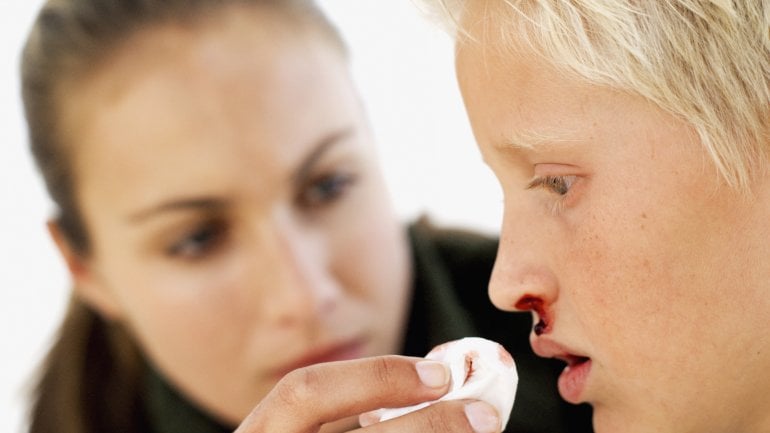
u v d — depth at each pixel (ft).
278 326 4.19
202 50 4.09
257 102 4.10
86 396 5.09
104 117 4.16
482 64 2.55
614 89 2.38
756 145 2.35
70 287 5.06
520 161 2.58
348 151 4.34
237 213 4.16
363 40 5.69
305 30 4.37
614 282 2.48
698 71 2.32
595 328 2.55
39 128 4.55
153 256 4.28
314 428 2.67
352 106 4.48
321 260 4.21
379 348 4.47
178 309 4.29
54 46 4.36
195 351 4.36
